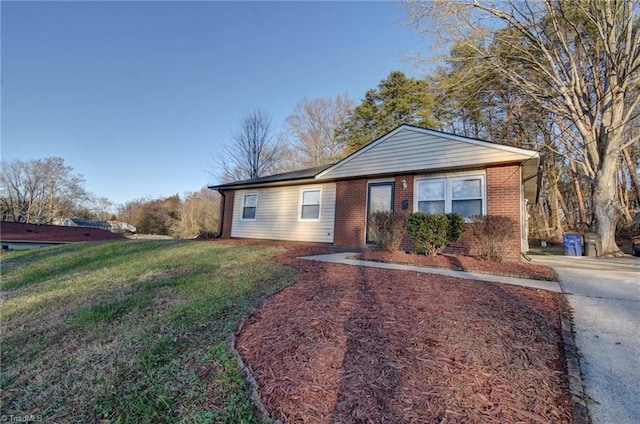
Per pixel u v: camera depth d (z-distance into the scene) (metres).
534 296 3.94
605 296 4.03
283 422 1.75
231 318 3.41
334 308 3.30
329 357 2.35
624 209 18.98
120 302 4.29
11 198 41.94
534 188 11.29
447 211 8.48
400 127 9.35
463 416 1.72
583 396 1.96
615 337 2.82
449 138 8.46
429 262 6.15
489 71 13.87
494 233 6.50
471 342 2.54
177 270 6.10
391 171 9.40
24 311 4.51
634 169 19.81
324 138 29.81
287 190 12.18
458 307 3.33
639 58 10.48
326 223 10.91
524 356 2.38
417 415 1.73
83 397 2.33
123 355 2.86
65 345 3.24
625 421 1.75
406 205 9.11
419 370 2.15
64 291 5.30
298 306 3.46
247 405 1.96
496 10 11.94
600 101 11.74
